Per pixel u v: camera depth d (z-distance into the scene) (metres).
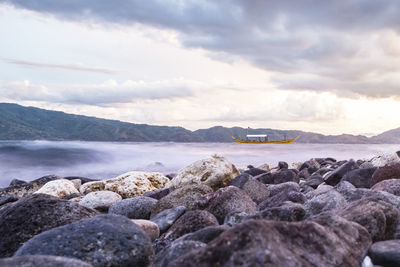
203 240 4.52
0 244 5.25
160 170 30.06
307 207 6.31
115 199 10.30
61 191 12.83
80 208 6.09
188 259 3.05
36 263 3.11
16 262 3.10
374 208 4.66
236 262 2.77
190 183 10.98
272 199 7.92
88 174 27.70
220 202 7.25
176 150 60.88
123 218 4.64
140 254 4.15
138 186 12.95
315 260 3.17
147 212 8.43
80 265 3.15
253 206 7.62
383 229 4.52
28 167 31.06
